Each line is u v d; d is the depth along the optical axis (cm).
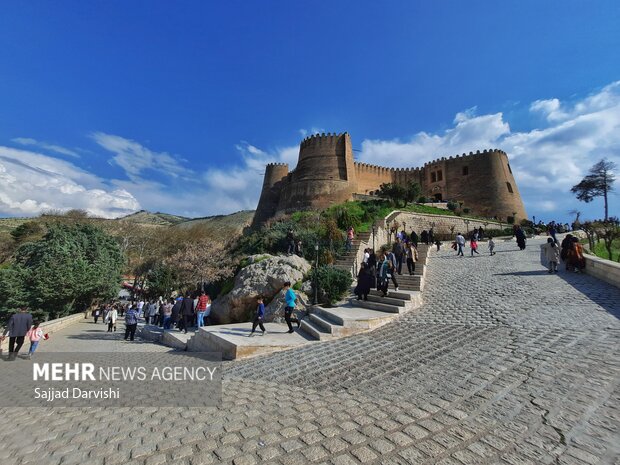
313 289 1327
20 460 319
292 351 787
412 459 298
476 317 875
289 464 298
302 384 543
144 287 3756
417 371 540
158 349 1236
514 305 941
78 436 376
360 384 511
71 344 1417
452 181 5694
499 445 312
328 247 1994
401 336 795
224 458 312
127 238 4072
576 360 513
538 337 652
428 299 1170
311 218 2802
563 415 356
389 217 3253
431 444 321
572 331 670
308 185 5125
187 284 2142
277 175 6106
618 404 370
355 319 905
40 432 393
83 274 2497
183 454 322
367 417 390
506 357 558
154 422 411
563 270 1379
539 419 352
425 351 649
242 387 554
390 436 341
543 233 3866
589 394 398
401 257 1450
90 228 3250
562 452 295
